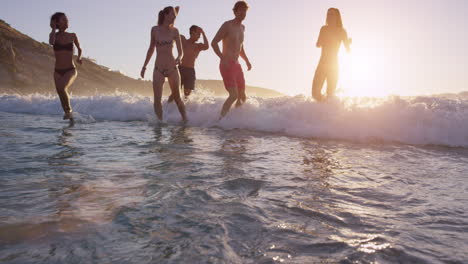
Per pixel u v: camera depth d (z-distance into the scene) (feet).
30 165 7.72
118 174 7.06
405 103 16.29
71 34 19.85
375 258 3.72
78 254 3.59
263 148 11.53
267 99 23.02
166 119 21.29
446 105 16.08
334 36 19.11
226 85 18.75
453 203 5.89
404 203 5.82
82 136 13.12
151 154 9.50
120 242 3.90
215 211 5.00
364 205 5.65
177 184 6.40
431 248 4.04
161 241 3.96
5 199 5.30
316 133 15.14
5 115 23.99
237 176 7.20
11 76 241.96
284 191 6.27
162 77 19.42
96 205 5.12
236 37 18.52
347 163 9.36
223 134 15.24
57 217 4.59
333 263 3.58
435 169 8.86
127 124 18.99
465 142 13.42
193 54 23.66
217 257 3.61
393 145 13.17
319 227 4.58
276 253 3.76
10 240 3.87
